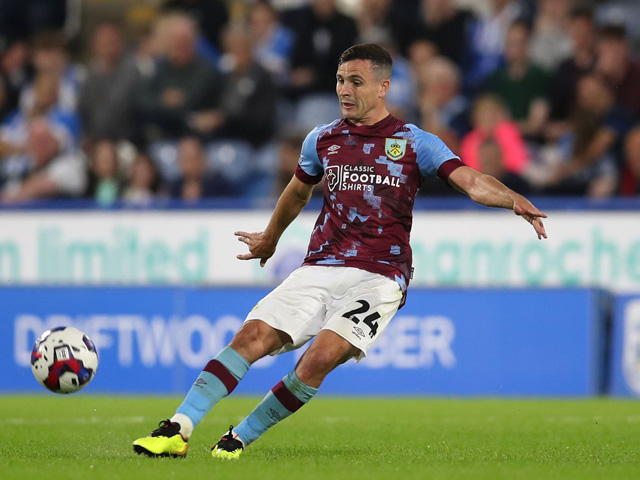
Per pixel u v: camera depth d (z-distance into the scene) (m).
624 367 43.03
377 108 19.64
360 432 26.03
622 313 43.22
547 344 42.59
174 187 55.22
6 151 57.91
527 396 42.44
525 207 17.91
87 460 17.83
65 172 56.62
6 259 50.59
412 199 19.53
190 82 56.62
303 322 18.80
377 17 56.97
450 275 47.12
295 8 58.06
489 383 42.62
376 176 19.28
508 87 54.09
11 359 44.56
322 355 18.30
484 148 51.88
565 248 46.41
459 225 47.06
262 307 18.89
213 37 59.12
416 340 43.00
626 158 52.41
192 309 43.50
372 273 19.08
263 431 19.14
